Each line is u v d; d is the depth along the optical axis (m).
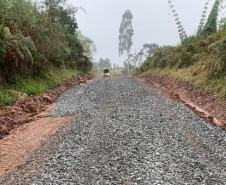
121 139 5.91
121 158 4.99
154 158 4.96
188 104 9.63
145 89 12.84
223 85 10.15
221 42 11.34
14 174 4.67
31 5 15.23
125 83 15.91
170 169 4.54
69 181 4.25
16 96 9.76
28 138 6.54
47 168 4.73
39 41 14.93
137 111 8.23
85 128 6.80
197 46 16.64
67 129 6.82
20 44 11.20
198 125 6.93
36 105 9.75
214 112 8.47
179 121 7.23
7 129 7.20
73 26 28.03
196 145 5.64
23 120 7.99
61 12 24.83
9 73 10.95
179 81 14.42
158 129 6.55
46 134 6.70
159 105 9.03
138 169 4.55
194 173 4.43
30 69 12.95
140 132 6.32
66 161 4.96
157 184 4.07
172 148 5.42
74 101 10.37
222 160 4.98
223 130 6.75
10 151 5.79
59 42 19.08
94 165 4.77
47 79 14.48
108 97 10.72
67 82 16.88
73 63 25.67
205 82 11.63
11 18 12.45
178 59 18.83
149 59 31.30
